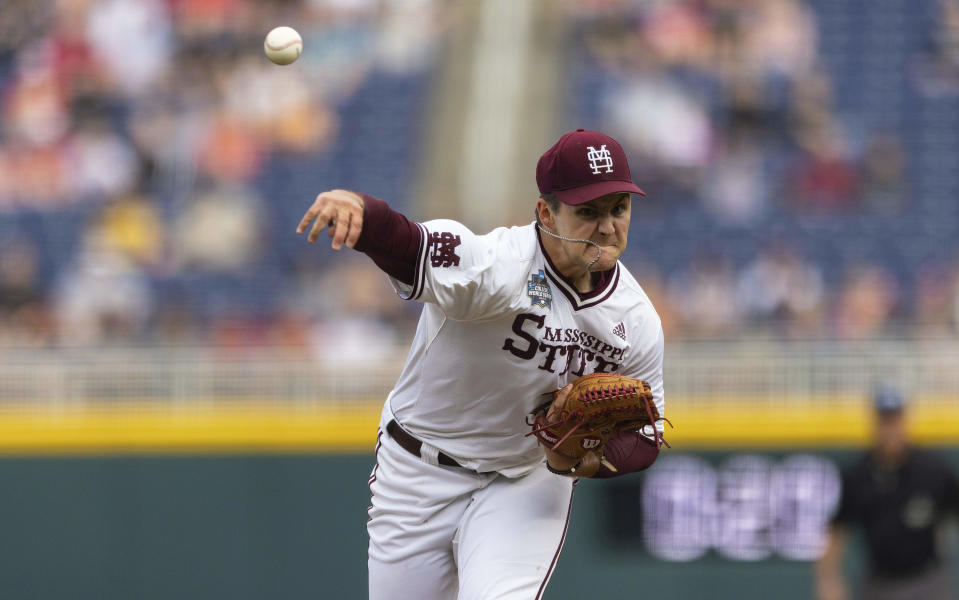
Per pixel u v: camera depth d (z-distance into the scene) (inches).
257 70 2011.6
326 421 1152.2
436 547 482.6
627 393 429.1
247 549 1145.4
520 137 1987.0
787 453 1098.7
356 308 1569.9
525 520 464.4
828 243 1701.5
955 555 1055.0
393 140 1991.9
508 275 414.6
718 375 1147.3
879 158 1830.7
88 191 1850.4
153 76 2004.2
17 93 1971.0
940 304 1567.4
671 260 1689.2
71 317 1628.9
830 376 1141.7
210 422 1159.6
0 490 1162.6
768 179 1813.5
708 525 1099.9
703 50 2031.3
